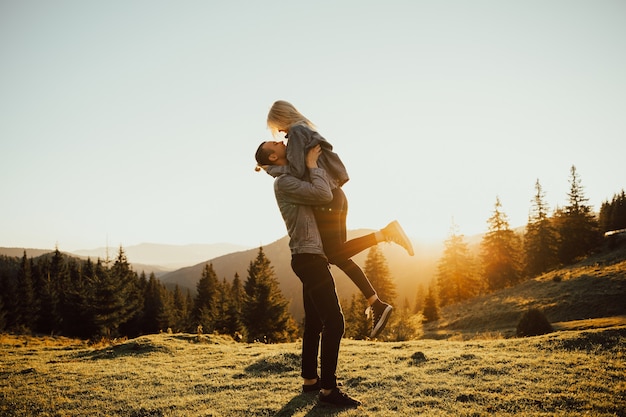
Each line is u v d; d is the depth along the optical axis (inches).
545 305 1047.6
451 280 2110.0
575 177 1996.8
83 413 127.0
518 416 100.2
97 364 230.8
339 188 117.3
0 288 1894.7
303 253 112.5
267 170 118.7
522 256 2133.4
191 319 2159.2
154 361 240.7
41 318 1833.2
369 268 1740.9
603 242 1877.5
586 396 113.3
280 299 1355.8
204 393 148.1
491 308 1238.3
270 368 189.3
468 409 108.2
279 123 120.4
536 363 159.8
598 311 914.1
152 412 125.5
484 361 171.6
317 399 124.9
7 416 127.0
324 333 116.4
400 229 112.7
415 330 888.9
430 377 149.6
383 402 120.7
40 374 192.9
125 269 2353.6
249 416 115.0
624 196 2420.0
